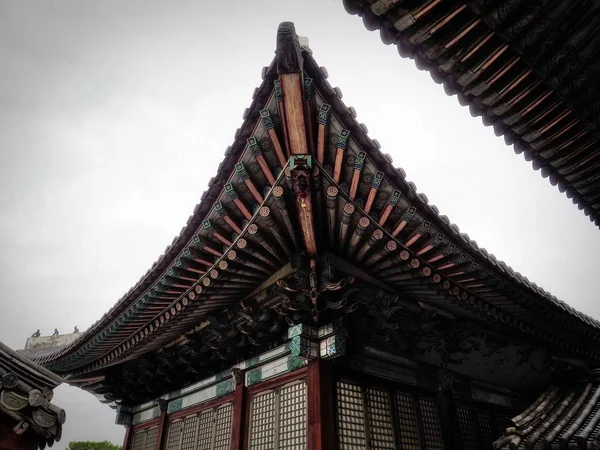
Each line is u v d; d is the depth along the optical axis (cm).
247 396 1097
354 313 970
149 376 1525
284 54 540
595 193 622
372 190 734
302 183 691
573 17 411
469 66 486
